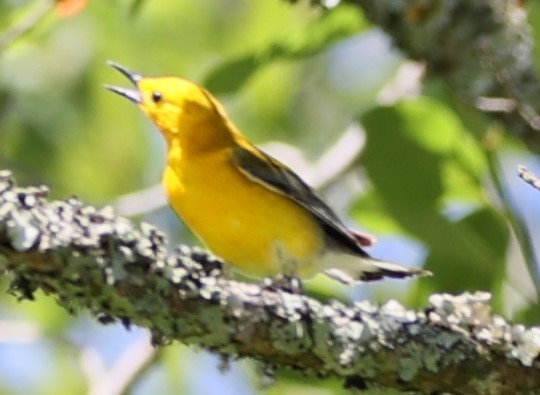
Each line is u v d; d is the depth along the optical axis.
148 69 15.75
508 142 13.20
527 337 7.70
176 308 7.08
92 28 15.55
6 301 14.76
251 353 7.41
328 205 10.66
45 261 6.69
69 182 14.98
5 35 12.09
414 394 8.01
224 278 7.44
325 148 16.44
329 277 11.71
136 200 13.55
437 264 10.70
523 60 9.32
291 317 7.38
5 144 14.94
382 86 16.95
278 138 16.31
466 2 9.24
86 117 15.31
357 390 7.68
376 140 10.54
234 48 15.77
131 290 6.92
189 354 14.74
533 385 7.70
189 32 15.86
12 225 6.60
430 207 10.42
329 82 16.83
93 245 6.79
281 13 15.62
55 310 14.88
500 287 10.51
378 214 11.01
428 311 7.73
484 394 7.70
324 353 7.47
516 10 9.43
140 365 13.05
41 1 12.16
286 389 11.66
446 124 10.59
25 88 15.05
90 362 13.30
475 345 7.64
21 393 15.34
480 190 10.77
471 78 9.32
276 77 16.44
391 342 7.55
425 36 9.30
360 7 9.54
